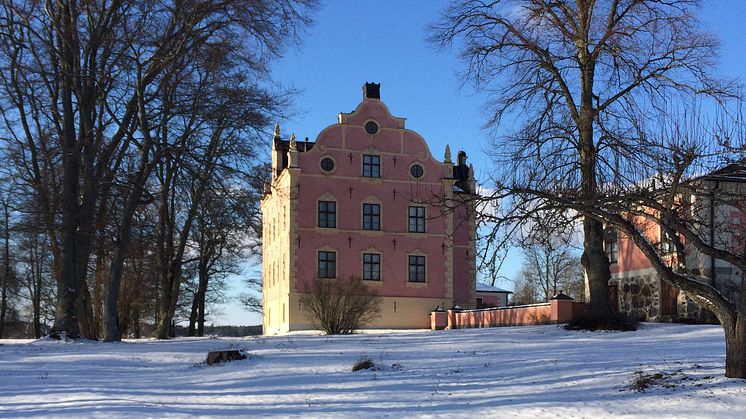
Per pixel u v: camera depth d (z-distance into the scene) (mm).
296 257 47312
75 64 29234
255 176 29609
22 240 43594
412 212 49844
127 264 48594
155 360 20891
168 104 29031
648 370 14695
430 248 49906
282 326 48938
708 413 10742
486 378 15578
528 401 12523
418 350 21219
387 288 48688
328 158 48750
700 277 27609
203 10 28516
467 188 16562
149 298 54750
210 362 19500
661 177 13406
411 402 12852
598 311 25953
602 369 15547
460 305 50656
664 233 15000
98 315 49938
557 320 29672
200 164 28688
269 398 13484
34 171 32062
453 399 13094
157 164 30641
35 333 57688
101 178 30031
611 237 27375
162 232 39156
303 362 18906
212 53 29016
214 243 42562
